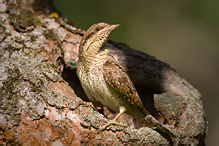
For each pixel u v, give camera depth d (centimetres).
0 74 623
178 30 1791
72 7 1585
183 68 1809
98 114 641
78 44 826
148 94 884
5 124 575
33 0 815
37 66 653
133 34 1702
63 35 819
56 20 834
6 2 758
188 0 1767
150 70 862
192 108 799
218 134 1769
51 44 729
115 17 1683
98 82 663
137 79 858
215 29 1794
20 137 573
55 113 605
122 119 859
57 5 1559
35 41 703
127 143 627
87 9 1617
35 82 626
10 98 600
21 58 654
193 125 771
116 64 686
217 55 1814
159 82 860
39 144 580
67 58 809
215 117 1794
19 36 691
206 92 1819
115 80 657
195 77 1814
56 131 595
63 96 631
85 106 640
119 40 1659
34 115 593
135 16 1728
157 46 1752
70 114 612
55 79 653
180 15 1791
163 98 810
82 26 1577
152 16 1767
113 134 623
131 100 673
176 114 772
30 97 607
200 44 1798
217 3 1731
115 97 674
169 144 685
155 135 669
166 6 1777
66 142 593
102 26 677
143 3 1759
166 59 1777
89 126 608
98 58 669
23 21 736
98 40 671
